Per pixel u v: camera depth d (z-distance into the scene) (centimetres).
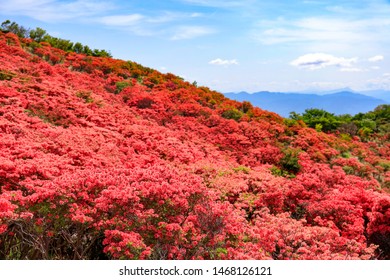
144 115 2334
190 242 725
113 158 1298
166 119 2338
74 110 1822
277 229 850
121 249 643
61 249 781
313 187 1343
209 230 759
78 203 715
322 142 2514
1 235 712
